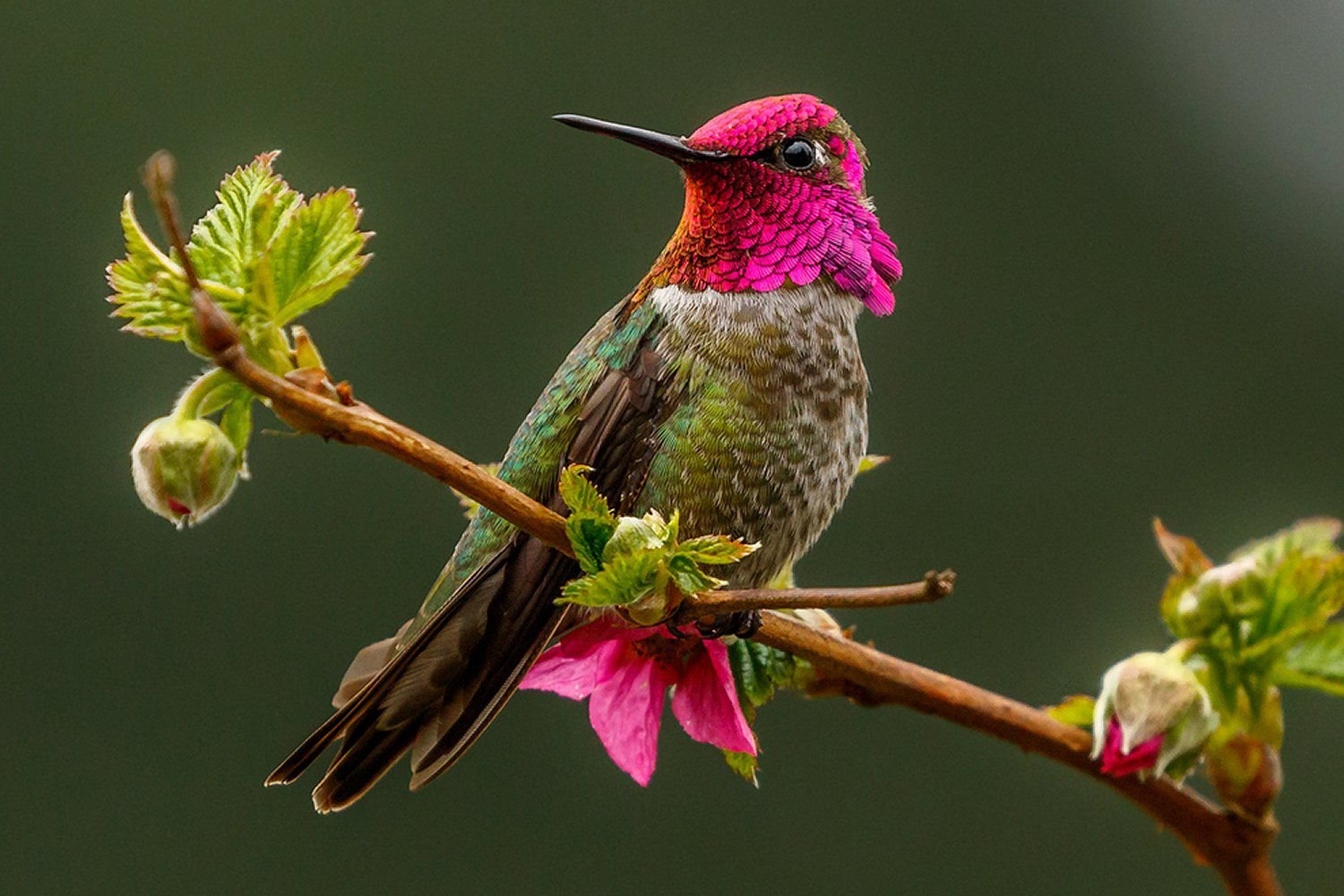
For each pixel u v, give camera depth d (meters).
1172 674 1.87
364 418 1.87
